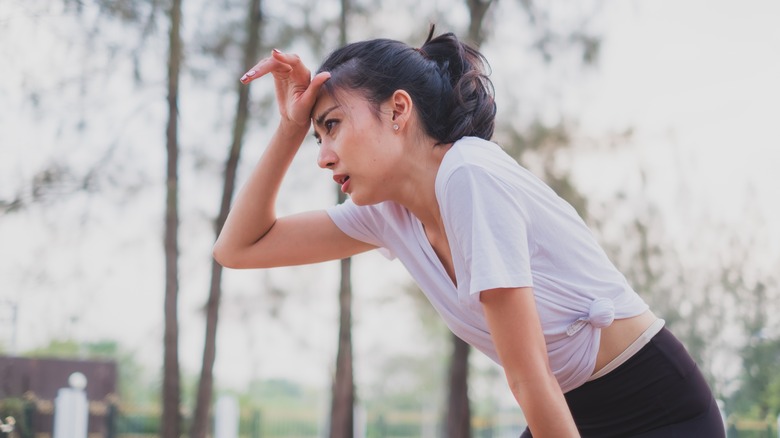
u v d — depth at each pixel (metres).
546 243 1.16
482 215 1.09
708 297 7.56
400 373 16.11
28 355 8.20
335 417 7.35
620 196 6.95
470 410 7.86
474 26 6.94
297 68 1.32
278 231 1.49
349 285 7.51
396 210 1.33
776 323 7.75
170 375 6.93
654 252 7.01
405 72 1.19
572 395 1.27
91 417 8.68
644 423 1.25
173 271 6.83
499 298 1.07
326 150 1.22
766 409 7.97
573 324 1.19
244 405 14.99
